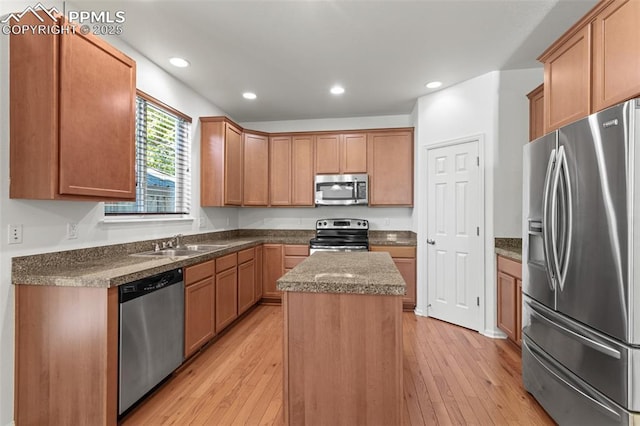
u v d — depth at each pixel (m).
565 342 1.63
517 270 2.50
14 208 1.65
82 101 1.73
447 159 3.33
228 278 3.04
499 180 2.93
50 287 1.64
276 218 4.61
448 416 1.80
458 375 2.24
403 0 1.94
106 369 1.60
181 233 3.18
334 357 1.47
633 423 1.29
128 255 2.43
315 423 1.48
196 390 2.05
